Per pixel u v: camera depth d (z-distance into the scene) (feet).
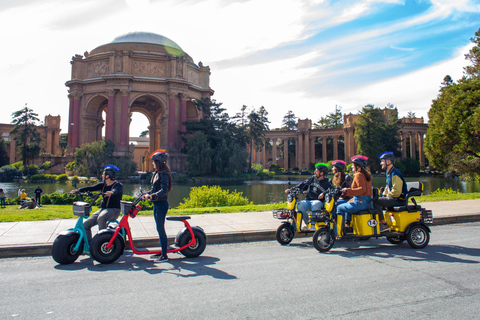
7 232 31.19
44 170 255.29
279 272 21.48
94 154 216.13
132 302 16.30
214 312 15.15
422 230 28.58
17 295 17.26
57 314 14.89
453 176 228.22
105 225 24.82
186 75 277.44
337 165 31.68
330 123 464.24
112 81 253.44
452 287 18.53
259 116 271.69
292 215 30.17
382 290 18.07
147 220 39.58
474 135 91.35
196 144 225.97
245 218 41.09
